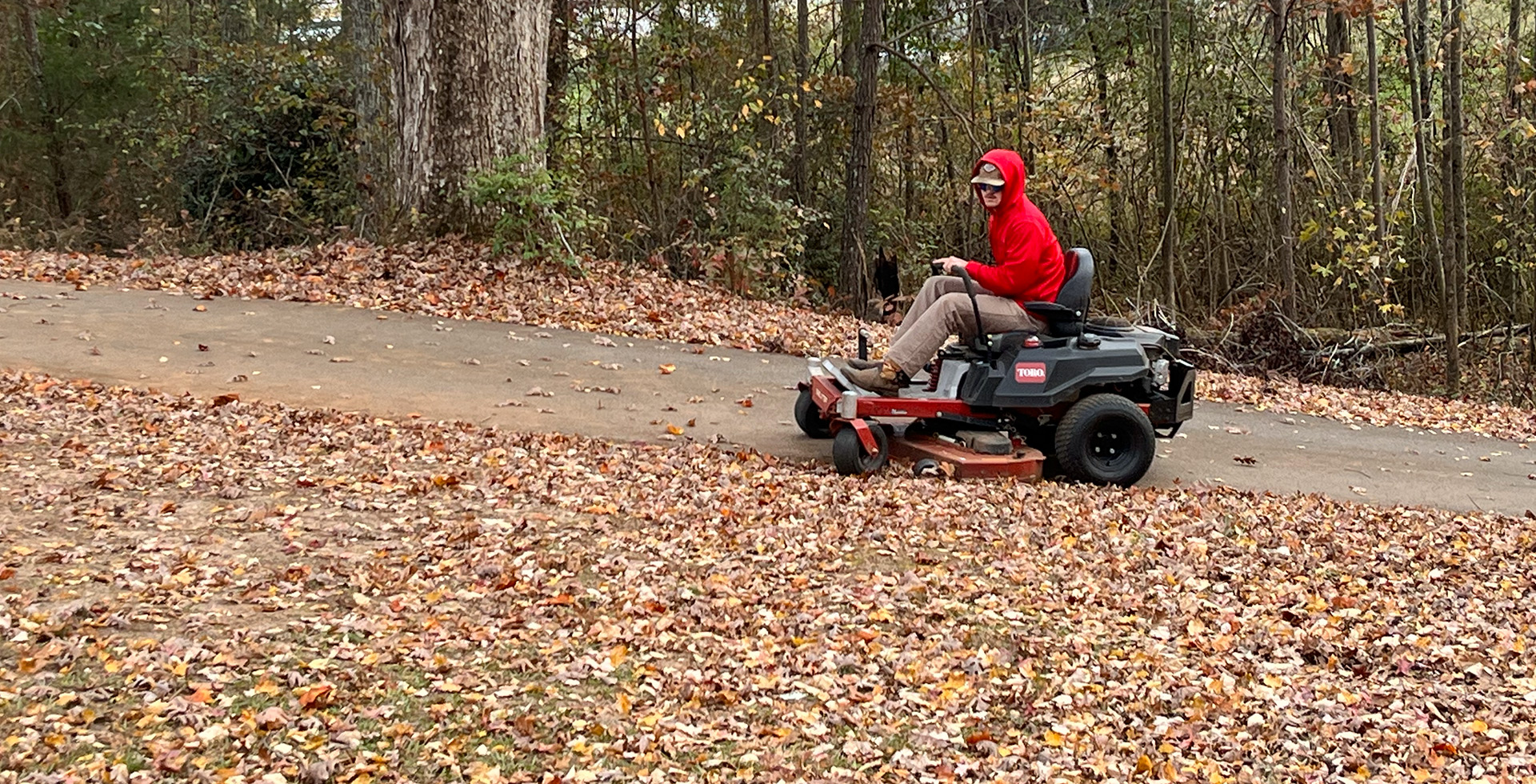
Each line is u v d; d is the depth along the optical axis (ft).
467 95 48.98
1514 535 28.12
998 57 78.33
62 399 29.37
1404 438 39.73
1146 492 29.07
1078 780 15.76
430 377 34.81
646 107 67.92
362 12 70.74
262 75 76.84
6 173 83.76
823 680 17.84
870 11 67.92
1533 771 16.60
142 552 20.21
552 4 63.67
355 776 14.11
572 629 18.92
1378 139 67.62
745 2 73.46
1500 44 66.54
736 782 14.96
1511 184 69.92
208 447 26.43
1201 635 20.83
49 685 15.37
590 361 38.29
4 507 21.76
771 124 73.10
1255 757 16.65
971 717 17.24
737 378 37.93
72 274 43.68
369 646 17.52
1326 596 23.08
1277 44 67.67
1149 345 29.94
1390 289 75.92
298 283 44.21
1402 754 16.93
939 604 21.01
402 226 49.57
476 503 24.30
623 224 65.51
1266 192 78.28
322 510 23.22
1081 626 20.80
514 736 15.43
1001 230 28.84
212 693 15.64
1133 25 77.25
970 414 28.96
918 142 78.59
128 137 84.28
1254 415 41.01
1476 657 20.58
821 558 22.85
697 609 19.89
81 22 83.87
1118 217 81.46
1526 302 73.26
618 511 24.48
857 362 29.55
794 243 67.26
